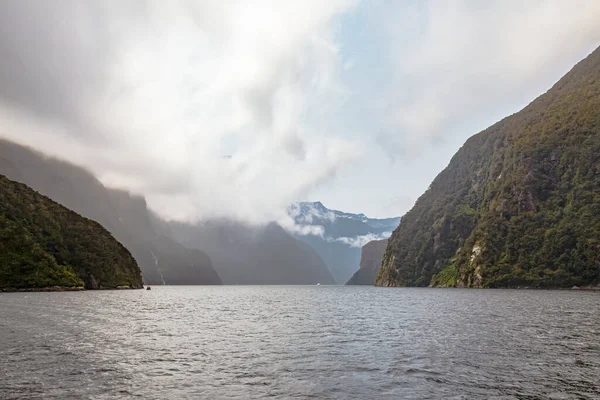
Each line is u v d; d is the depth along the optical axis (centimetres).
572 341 3641
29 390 2155
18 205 16462
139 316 6294
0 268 13888
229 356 3078
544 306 7819
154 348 3416
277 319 5984
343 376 2473
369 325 5088
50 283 14600
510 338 3834
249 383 2327
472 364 2758
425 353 3148
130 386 2256
